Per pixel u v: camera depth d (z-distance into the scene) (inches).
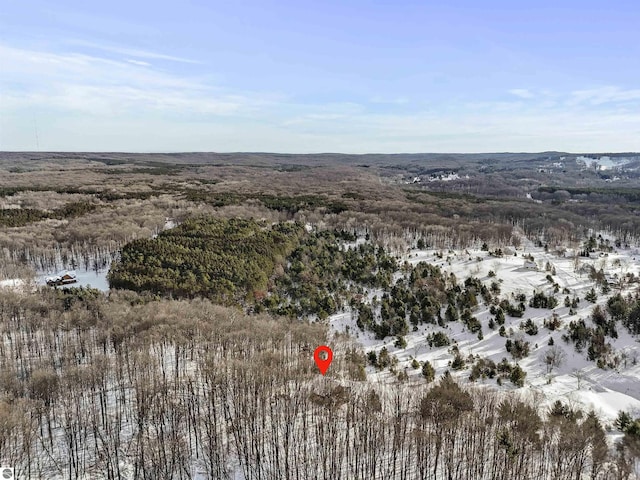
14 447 2191.2
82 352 3056.1
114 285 4589.1
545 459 2369.6
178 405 2657.5
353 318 4498.0
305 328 3661.4
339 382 2970.0
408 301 4692.4
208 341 3169.3
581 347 3885.3
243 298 4500.5
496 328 4274.1
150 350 3149.6
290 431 2603.3
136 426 2635.3
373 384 3080.7
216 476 2372.0
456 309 4515.3
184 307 3695.9
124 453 2448.3
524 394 3117.6
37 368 2736.2
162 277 4525.1
